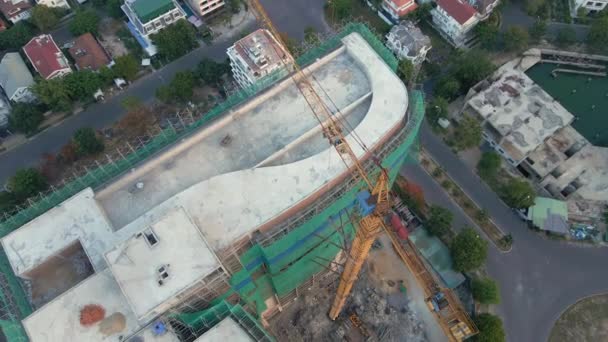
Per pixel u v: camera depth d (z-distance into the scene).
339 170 87.50
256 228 82.44
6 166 140.00
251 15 166.12
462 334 103.62
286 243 87.62
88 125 146.00
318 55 108.56
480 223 127.69
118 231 83.06
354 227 98.00
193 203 84.62
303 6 168.12
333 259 115.62
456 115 144.00
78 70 151.38
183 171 91.94
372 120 92.31
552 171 132.88
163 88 141.38
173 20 157.50
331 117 93.31
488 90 140.88
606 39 145.88
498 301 111.75
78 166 136.88
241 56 131.50
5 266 86.56
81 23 158.25
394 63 104.88
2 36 155.75
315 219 87.44
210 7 162.12
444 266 119.31
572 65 152.62
